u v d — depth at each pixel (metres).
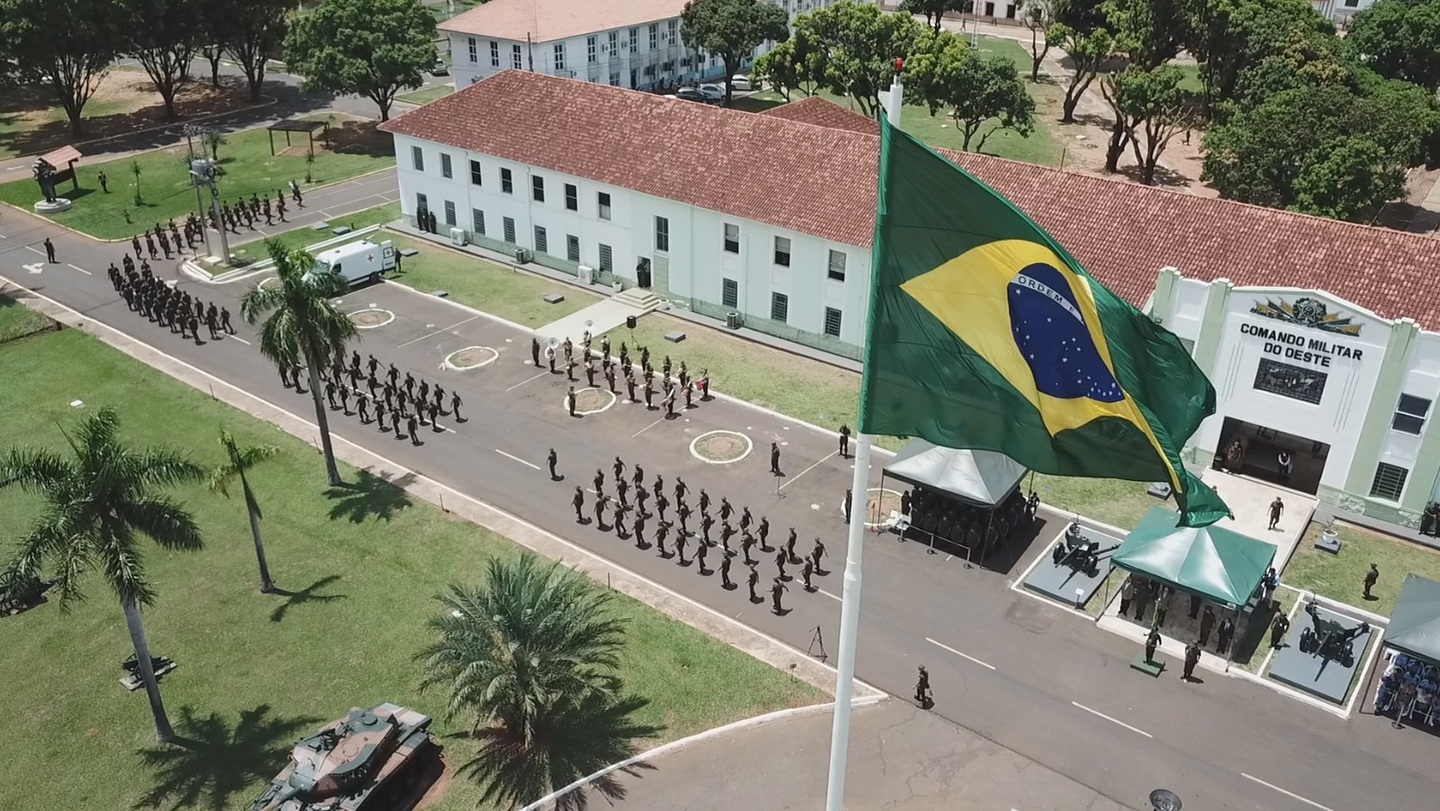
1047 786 29.98
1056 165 87.25
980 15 152.25
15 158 87.00
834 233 51.72
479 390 51.94
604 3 103.62
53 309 60.50
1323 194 61.50
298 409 50.47
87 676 34.06
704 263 57.88
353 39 85.69
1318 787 29.97
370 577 38.62
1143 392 19.30
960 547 40.00
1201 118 91.12
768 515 42.28
